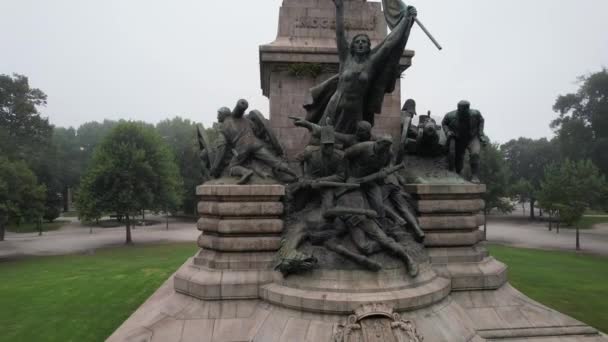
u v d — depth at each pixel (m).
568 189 37.75
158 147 47.88
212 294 10.48
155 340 9.62
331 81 12.16
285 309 9.61
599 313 14.67
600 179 41.03
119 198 42.72
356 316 8.75
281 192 11.12
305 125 11.13
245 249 10.95
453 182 12.38
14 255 37.97
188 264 12.45
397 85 14.30
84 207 43.31
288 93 13.70
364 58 11.52
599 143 58.22
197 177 76.12
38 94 66.75
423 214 11.87
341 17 11.42
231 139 12.19
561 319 10.77
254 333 9.52
